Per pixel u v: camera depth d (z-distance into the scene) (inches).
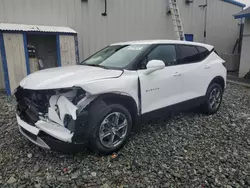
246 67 366.9
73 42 283.9
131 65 128.8
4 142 130.6
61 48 275.4
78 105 103.5
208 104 179.3
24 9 277.1
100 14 331.9
